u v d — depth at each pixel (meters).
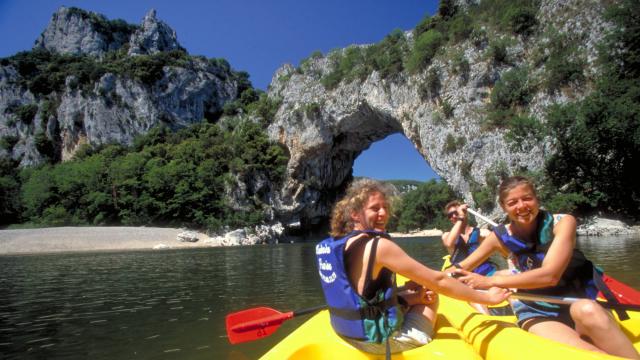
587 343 2.12
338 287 2.16
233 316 3.62
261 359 2.19
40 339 5.59
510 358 1.94
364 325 2.10
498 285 2.35
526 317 2.56
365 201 2.26
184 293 9.24
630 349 1.96
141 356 4.66
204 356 4.56
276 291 9.04
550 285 2.28
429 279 2.07
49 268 16.56
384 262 2.03
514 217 2.51
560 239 2.29
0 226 51.16
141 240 38.75
